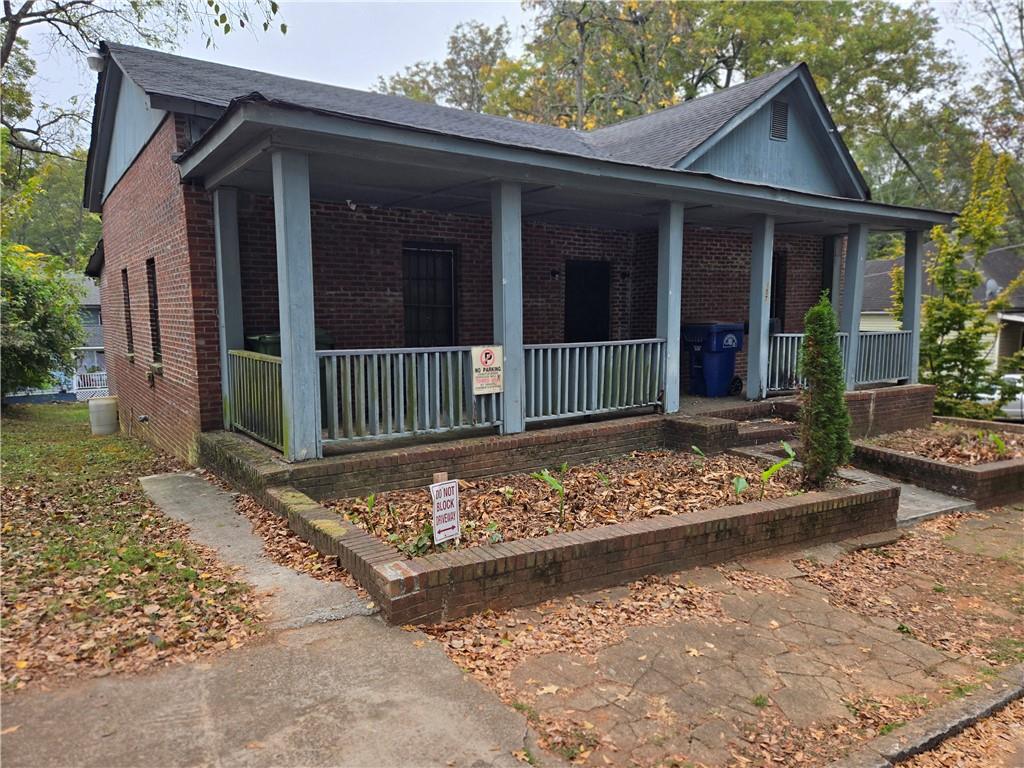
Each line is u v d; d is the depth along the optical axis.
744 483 5.64
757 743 2.99
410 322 9.45
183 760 2.49
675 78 26.48
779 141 11.73
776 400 9.24
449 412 6.47
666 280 8.09
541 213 9.30
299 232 5.39
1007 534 6.38
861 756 2.95
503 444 6.63
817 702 3.37
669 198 7.83
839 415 6.13
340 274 8.57
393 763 2.56
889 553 5.73
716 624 4.13
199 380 7.10
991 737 3.27
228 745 2.59
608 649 3.71
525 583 4.13
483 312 9.88
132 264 9.94
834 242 12.77
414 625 3.70
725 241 11.85
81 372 23.66
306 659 3.26
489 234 9.80
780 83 11.12
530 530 4.86
